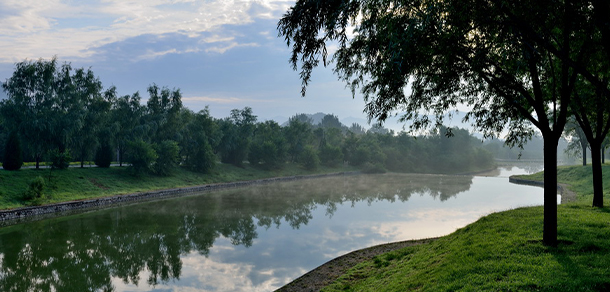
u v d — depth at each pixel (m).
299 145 110.50
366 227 30.00
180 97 70.75
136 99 64.38
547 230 11.52
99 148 57.62
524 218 15.84
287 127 112.12
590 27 9.27
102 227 31.39
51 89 50.28
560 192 47.28
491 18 9.21
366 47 10.30
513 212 18.05
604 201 25.16
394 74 9.69
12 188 38.22
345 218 34.41
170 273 19.58
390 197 50.75
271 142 93.06
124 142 61.16
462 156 130.75
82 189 45.50
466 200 46.19
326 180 85.94
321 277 15.92
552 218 11.47
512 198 47.66
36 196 37.75
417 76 11.89
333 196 53.06
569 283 8.41
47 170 46.78
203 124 77.75
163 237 27.77
